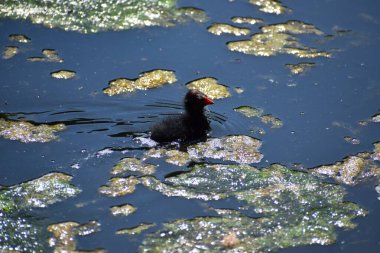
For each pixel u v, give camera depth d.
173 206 12.12
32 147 13.55
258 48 17.33
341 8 19.30
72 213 11.86
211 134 14.31
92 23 17.98
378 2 19.59
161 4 18.89
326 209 12.27
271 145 14.01
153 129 14.00
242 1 19.45
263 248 11.23
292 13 19.00
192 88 15.72
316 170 13.30
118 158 13.37
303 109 15.18
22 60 16.36
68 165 13.10
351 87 15.98
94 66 16.34
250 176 13.02
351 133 14.45
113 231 11.48
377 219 12.07
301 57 17.06
